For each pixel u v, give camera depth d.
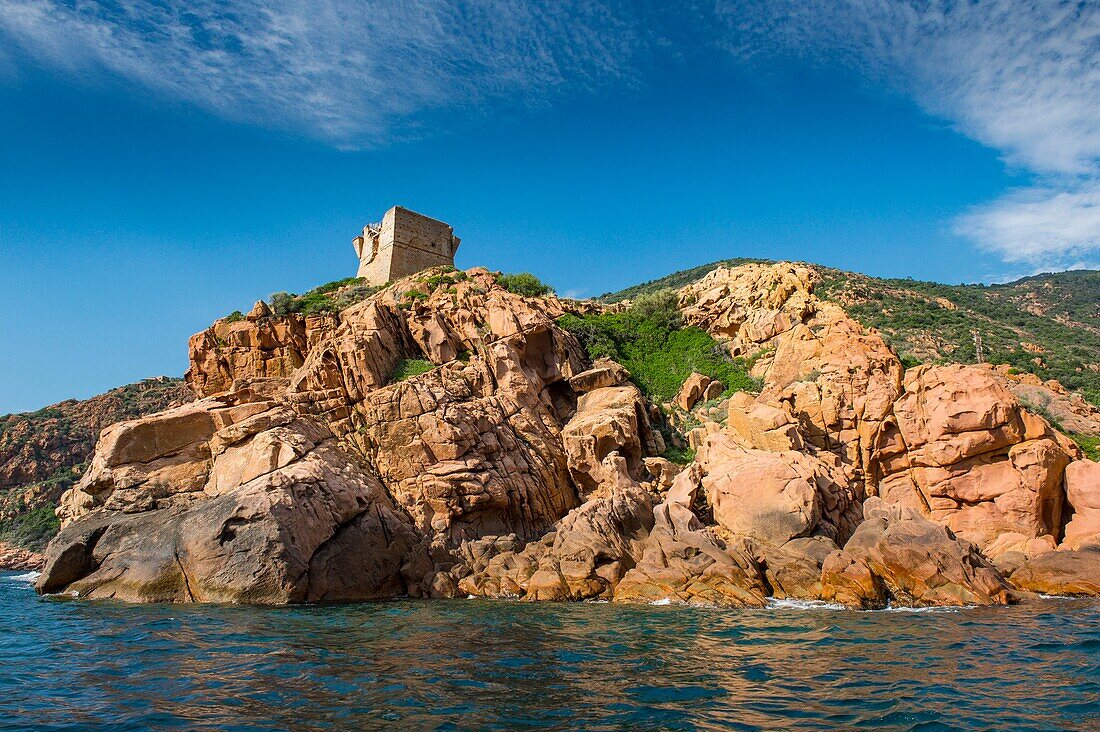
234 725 12.11
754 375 49.09
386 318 48.16
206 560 29.44
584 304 61.50
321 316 50.88
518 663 17.06
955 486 35.66
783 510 31.09
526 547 34.56
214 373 50.31
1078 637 20.27
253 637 20.47
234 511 29.98
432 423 37.72
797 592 28.38
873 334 46.41
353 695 14.06
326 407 41.12
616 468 39.25
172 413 36.78
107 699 13.77
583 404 46.19
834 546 30.03
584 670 16.39
